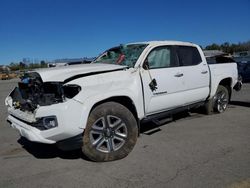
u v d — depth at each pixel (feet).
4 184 12.85
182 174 13.07
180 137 18.74
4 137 20.77
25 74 16.29
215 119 23.32
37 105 14.33
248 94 38.45
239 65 57.06
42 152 16.98
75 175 13.46
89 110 13.91
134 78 16.26
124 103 16.25
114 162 14.83
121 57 18.28
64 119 13.30
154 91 17.30
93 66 16.19
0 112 33.04
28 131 14.08
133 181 12.60
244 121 22.52
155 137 18.90
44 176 13.52
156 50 18.28
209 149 16.25
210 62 25.05
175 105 19.11
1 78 201.87
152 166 14.11
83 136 14.12
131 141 15.38
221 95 25.30
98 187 12.19
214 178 12.55
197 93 21.08
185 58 20.33
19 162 15.51
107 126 14.71
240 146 16.61
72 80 14.11
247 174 12.85
